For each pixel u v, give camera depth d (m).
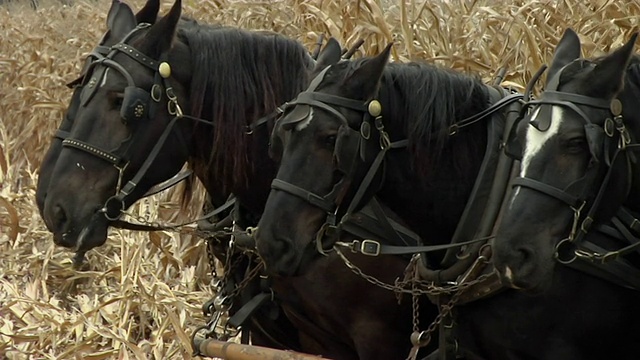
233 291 9.62
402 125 7.88
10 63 22.59
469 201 7.77
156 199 14.27
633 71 7.07
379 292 8.66
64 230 9.17
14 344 12.38
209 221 9.91
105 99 9.23
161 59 9.31
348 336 9.04
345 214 7.69
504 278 6.73
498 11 13.29
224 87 9.36
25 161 20.11
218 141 9.31
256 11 14.70
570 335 7.41
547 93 6.88
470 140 7.98
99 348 12.31
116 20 9.70
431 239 8.16
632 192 7.16
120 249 14.66
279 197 7.56
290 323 9.94
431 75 7.96
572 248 6.86
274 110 9.34
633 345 7.55
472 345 7.89
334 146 7.52
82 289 14.35
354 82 7.64
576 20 12.12
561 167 6.72
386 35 12.33
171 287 13.48
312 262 7.90
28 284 13.53
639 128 6.94
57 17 22.84
